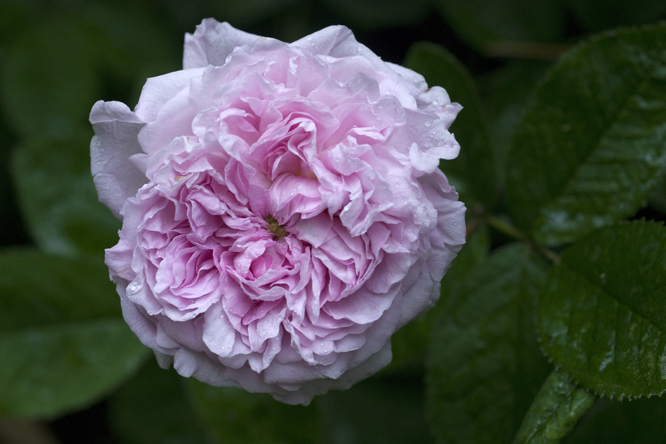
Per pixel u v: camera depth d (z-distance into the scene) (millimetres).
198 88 358
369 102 357
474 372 397
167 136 361
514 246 401
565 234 397
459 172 410
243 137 364
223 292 369
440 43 461
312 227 368
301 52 357
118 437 461
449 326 399
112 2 474
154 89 363
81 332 432
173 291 364
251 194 367
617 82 391
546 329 381
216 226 371
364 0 457
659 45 386
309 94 360
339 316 366
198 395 414
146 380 461
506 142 439
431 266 369
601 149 394
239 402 415
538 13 440
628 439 402
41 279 427
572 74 394
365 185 357
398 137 359
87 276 429
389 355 377
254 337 367
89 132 442
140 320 367
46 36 469
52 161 439
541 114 397
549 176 398
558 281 385
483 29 442
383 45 463
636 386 359
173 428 459
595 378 366
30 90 468
